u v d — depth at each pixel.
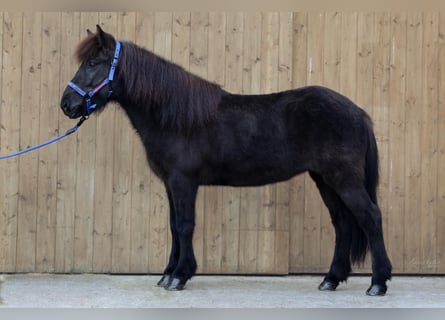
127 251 5.49
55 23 5.40
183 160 4.78
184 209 4.80
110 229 5.48
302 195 5.54
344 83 5.55
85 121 5.43
